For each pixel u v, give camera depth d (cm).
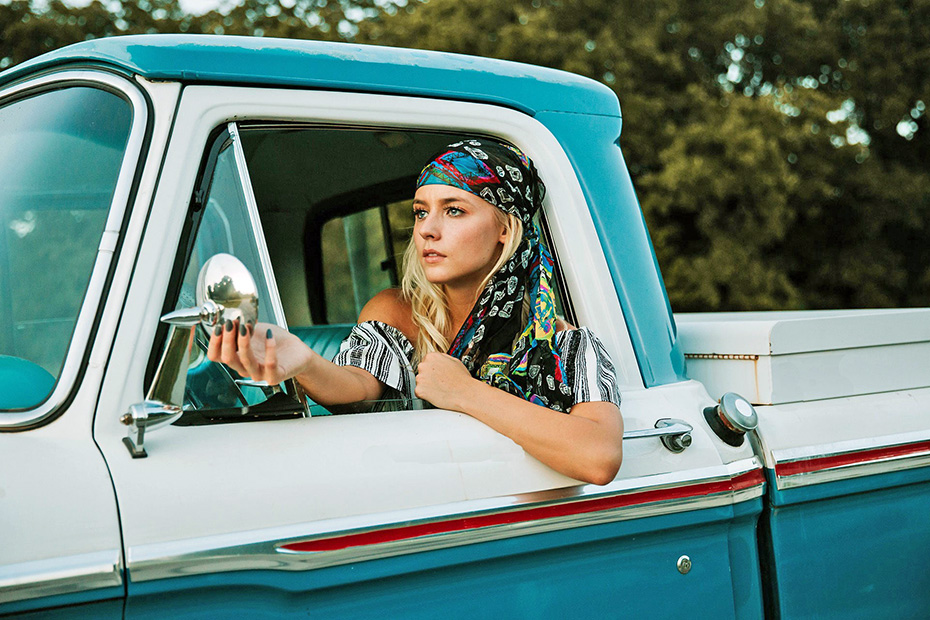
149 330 137
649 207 1474
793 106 1675
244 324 121
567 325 177
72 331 138
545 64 1497
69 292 142
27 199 153
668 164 1463
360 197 264
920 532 206
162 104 146
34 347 142
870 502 199
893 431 202
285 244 273
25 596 115
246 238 151
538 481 155
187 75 149
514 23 1559
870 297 1725
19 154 158
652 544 168
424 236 171
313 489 137
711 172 1450
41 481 123
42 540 118
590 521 159
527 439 153
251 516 131
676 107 1577
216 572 128
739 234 1478
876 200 1719
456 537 146
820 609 188
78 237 145
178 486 129
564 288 188
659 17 1669
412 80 171
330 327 270
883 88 1792
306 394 162
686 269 1452
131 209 140
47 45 1381
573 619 158
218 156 151
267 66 156
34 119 160
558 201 185
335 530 136
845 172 1692
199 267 146
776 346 192
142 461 130
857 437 196
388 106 167
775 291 1513
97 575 119
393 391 171
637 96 1509
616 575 163
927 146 1823
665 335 193
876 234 1761
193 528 127
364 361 170
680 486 169
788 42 1784
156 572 124
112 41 151
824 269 1739
